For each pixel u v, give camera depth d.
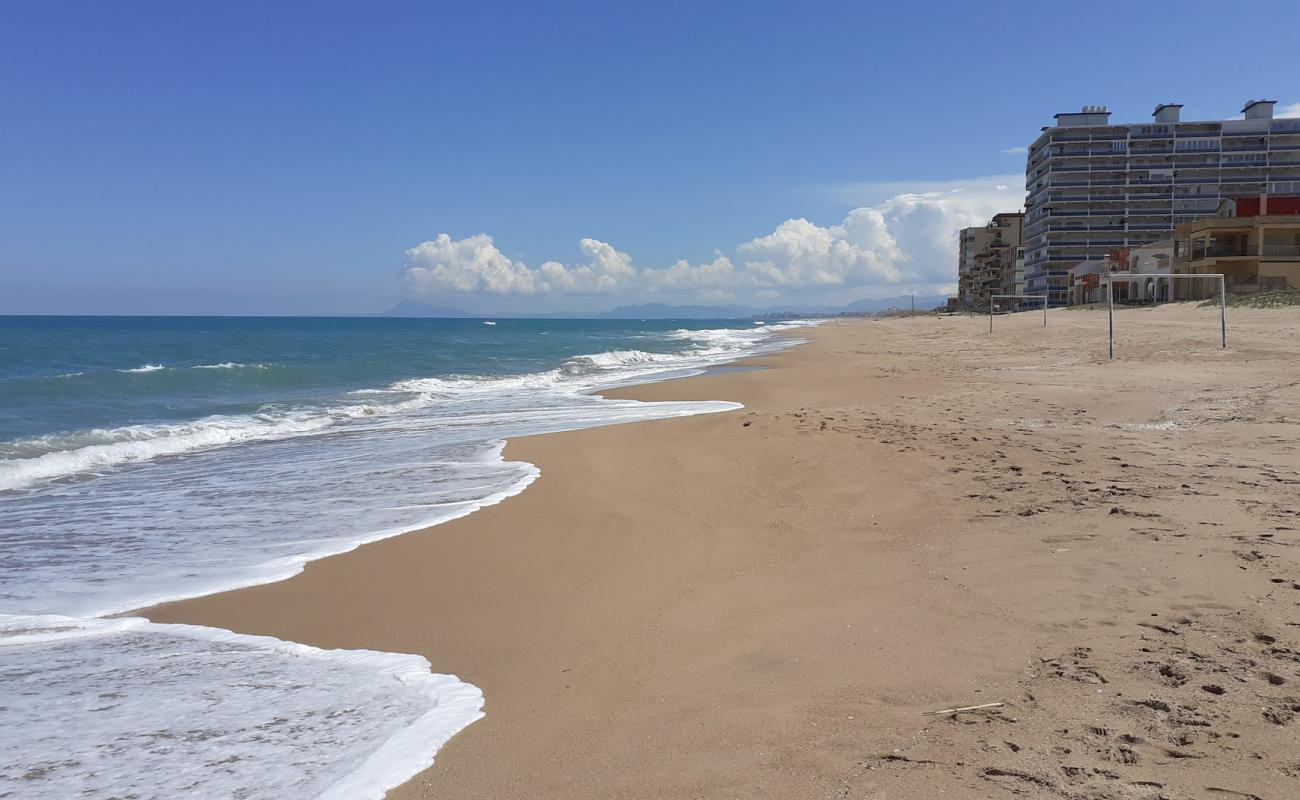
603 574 6.01
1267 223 53.06
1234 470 7.96
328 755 3.46
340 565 6.47
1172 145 97.81
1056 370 21.00
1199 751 3.10
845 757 3.21
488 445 12.32
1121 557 5.47
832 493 7.99
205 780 3.27
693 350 46.12
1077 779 2.94
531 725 3.69
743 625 4.81
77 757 3.47
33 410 17.08
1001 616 4.63
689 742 3.43
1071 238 99.56
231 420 15.83
